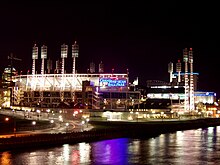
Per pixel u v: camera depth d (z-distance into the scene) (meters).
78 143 110.38
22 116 172.88
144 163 79.69
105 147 103.44
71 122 165.75
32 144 94.06
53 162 77.25
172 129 175.50
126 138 132.38
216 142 122.38
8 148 87.75
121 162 80.25
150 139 130.88
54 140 101.38
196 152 97.31
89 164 77.06
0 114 176.75
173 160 84.00
